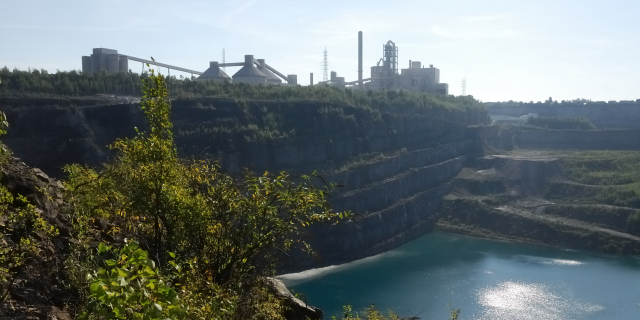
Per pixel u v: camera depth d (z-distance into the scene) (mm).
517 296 64188
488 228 107312
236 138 85938
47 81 76562
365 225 92312
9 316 7027
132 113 74562
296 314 12656
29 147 67062
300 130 98188
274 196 10422
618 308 59562
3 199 8367
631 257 87375
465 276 74438
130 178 10141
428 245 97875
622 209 101938
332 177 96625
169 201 9836
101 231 10094
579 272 76562
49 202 9734
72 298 7930
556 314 57562
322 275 75250
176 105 83312
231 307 8719
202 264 9883
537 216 107188
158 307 5336
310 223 10562
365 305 61062
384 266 82062
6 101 68250
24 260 7770
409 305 61156
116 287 5453
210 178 11094
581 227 99375
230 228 10523
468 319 56125
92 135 70750
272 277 11445
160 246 10070
